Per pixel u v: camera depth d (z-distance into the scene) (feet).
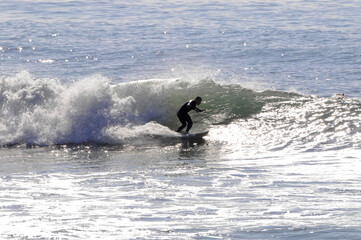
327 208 106.32
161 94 216.13
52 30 533.14
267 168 144.77
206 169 145.38
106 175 139.85
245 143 178.81
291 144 174.40
